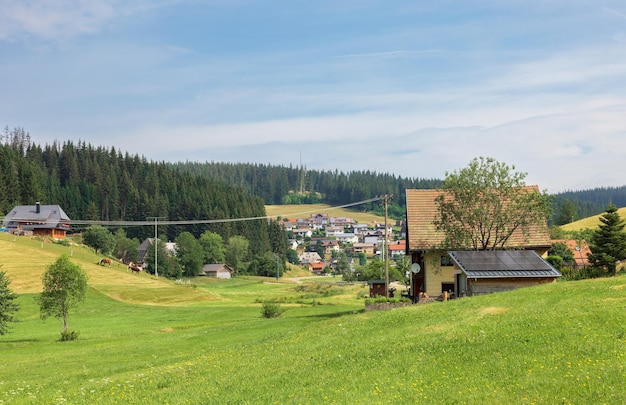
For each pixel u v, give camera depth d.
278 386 22.00
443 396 17.81
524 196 55.12
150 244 192.88
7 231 167.88
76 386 29.19
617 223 64.75
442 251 57.69
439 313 31.53
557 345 21.09
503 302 31.45
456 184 56.19
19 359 43.41
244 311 78.56
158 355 39.22
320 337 31.73
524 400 16.50
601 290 30.28
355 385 20.34
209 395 22.31
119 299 99.25
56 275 58.72
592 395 16.16
